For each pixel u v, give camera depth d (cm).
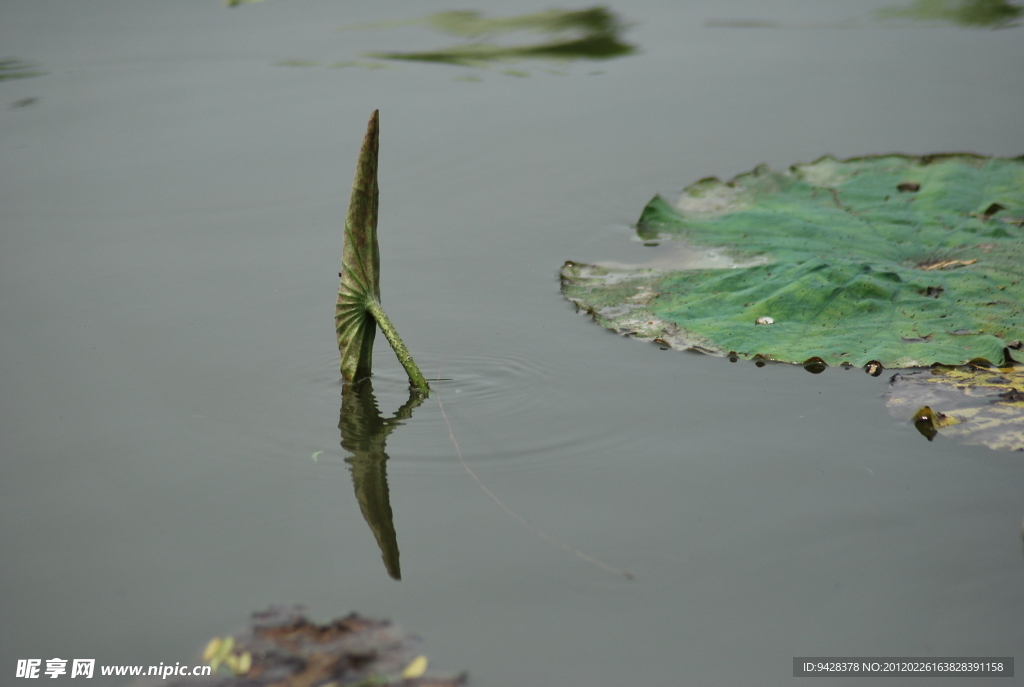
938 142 617
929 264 451
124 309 436
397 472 316
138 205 554
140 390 369
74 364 388
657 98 719
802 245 478
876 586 257
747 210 527
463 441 334
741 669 230
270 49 825
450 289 461
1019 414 332
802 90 720
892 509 287
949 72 736
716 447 324
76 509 297
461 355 396
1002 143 607
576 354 396
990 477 300
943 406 340
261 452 329
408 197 574
